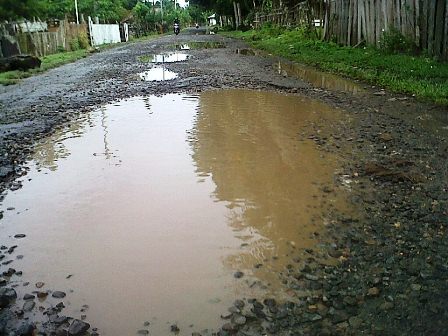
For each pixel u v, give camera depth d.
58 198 4.67
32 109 9.05
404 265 3.24
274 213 4.14
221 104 8.73
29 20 23.58
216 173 5.16
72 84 12.46
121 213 4.27
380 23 13.75
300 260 3.37
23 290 3.14
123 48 30.08
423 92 8.25
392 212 4.05
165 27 75.00
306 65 14.60
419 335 2.56
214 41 32.84
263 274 3.22
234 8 50.00
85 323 2.75
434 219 3.88
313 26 21.84
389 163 5.20
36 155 6.08
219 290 3.05
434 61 10.38
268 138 6.39
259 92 9.88
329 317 2.74
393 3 12.77
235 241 3.69
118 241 3.76
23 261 3.52
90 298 3.03
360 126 6.77
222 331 2.66
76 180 5.13
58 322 2.79
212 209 4.28
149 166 5.46
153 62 17.70
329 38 18.38
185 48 25.98
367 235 3.68
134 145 6.30
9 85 13.20
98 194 4.72
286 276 3.18
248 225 3.95
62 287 3.16
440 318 2.69
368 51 13.62
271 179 4.93
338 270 3.22
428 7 10.91
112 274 3.29
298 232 3.79
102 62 19.34
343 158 5.46
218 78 12.08
